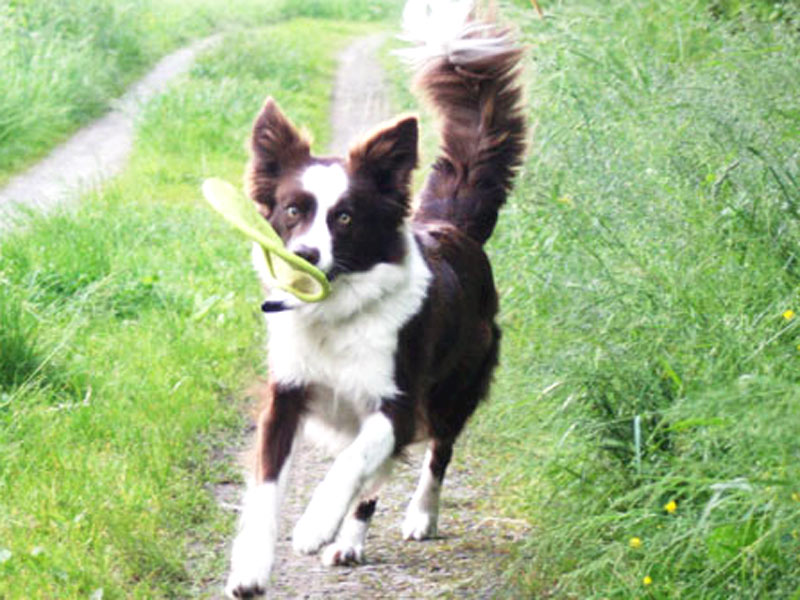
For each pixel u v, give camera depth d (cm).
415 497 652
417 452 729
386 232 577
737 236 616
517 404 661
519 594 546
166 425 745
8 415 708
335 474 541
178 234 1238
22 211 1184
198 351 894
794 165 656
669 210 679
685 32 1168
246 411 819
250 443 762
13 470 652
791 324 545
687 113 795
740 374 524
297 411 584
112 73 2280
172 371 843
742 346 540
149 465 680
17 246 1030
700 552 490
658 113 834
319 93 2373
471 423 747
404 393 579
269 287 588
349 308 567
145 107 1939
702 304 589
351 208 565
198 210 1384
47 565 550
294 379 580
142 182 1532
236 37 2611
